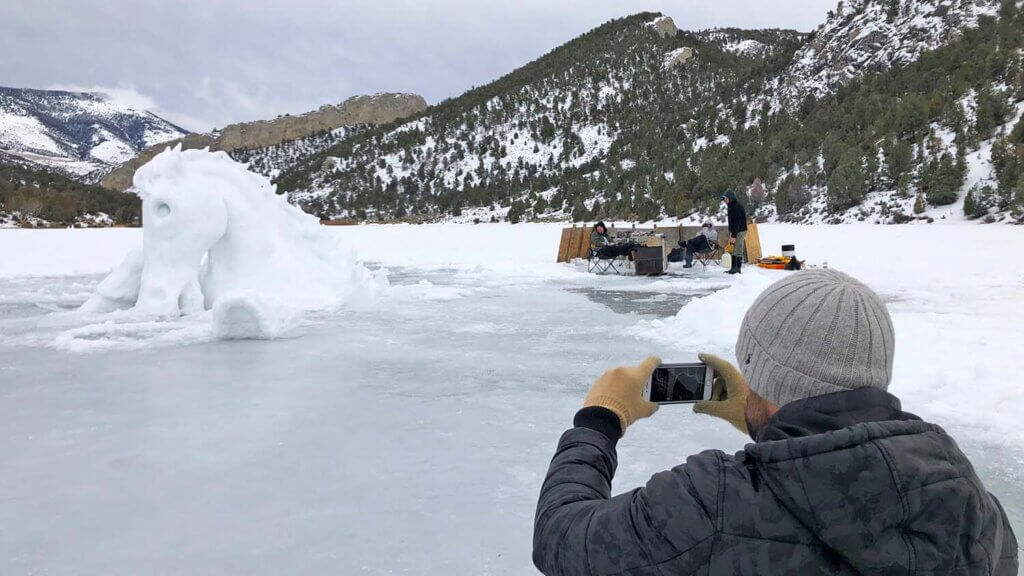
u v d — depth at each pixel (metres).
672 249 14.69
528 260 16.02
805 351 0.93
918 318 6.59
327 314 7.97
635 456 3.25
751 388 1.02
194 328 6.85
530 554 2.37
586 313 7.99
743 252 12.64
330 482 3.01
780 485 0.84
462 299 9.30
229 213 8.40
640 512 0.91
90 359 5.61
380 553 2.38
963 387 4.20
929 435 0.89
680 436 3.54
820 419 0.90
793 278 1.02
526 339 6.42
